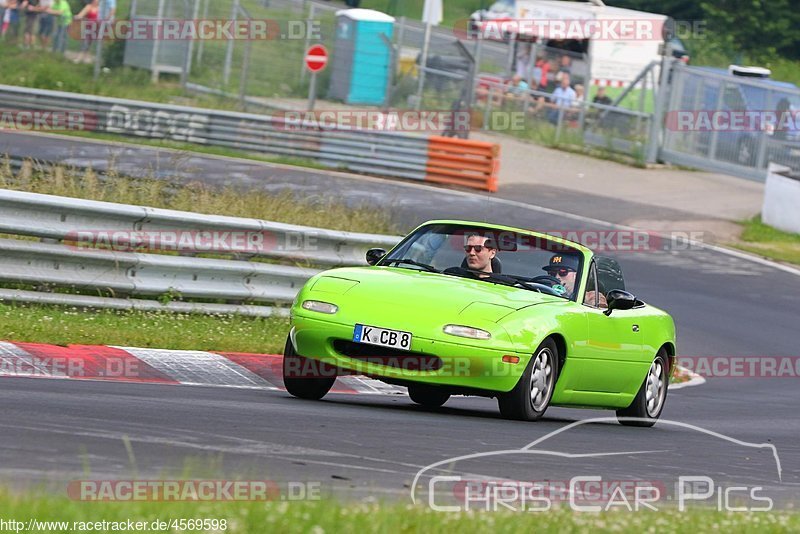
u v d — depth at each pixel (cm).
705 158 11931
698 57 18100
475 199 9519
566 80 12600
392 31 12738
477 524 1736
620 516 1902
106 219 4241
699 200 10875
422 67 12331
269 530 1581
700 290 7450
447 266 3509
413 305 3125
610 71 12625
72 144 8875
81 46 12638
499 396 3164
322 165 10125
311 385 3303
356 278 3284
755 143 11600
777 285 7906
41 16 12500
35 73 11888
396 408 3338
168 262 4344
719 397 4791
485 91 12738
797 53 19388
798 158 11350
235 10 12494
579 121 12550
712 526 1905
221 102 12162
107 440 2198
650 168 12106
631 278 7519
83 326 3753
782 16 19262
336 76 12662
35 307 3962
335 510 1702
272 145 10138
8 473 1844
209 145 10150
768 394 5044
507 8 13038
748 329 6569
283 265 4922
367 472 2195
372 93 12612
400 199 8888
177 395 2978
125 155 8338
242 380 3525
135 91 12088
